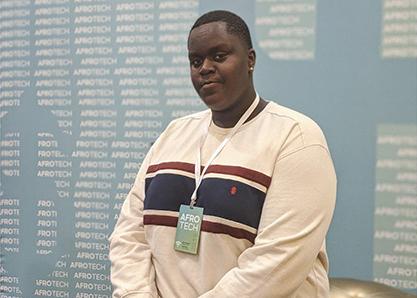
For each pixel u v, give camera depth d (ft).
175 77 6.56
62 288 7.14
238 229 3.58
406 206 5.74
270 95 6.20
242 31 3.79
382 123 5.79
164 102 6.62
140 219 4.27
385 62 5.75
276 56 6.14
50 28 7.06
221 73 3.67
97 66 6.87
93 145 6.93
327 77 5.97
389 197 5.80
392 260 5.82
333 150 5.98
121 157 6.82
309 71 6.03
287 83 6.12
